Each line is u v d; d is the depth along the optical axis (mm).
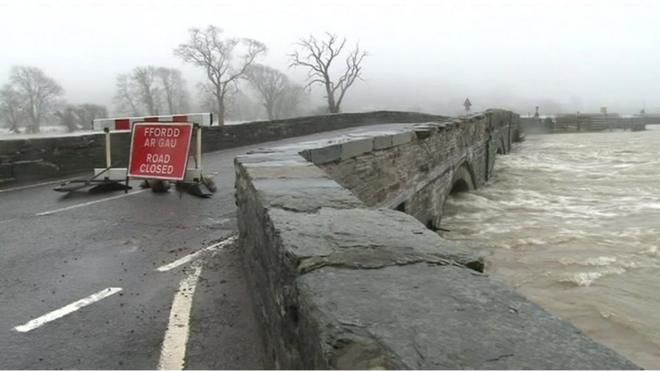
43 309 4422
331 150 7312
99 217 7875
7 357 3566
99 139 13523
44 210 8406
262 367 3438
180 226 7316
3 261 5750
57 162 12344
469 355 1556
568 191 22078
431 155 12664
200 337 3881
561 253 11945
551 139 67875
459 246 2680
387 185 9508
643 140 62125
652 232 13633
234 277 5215
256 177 4875
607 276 10250
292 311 2342
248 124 22625
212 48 58406
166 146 9695
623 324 8055
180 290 4867
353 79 61375
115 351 3666
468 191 19594
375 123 39844
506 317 1814
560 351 1572
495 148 29094
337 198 3871
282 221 3139
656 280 9961
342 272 2266
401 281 2164
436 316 1822
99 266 5594
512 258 11680
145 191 10070
